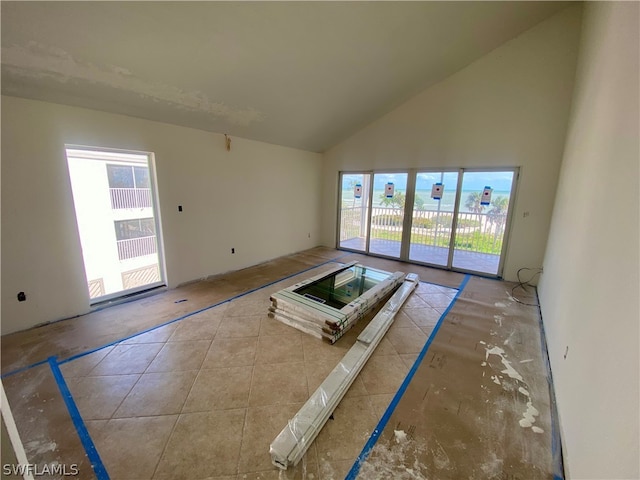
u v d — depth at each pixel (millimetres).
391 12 2684
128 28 2080
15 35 1895
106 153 3182
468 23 3172
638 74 1283
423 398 1901
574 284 1958
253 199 4797
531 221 3967
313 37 2719
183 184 3727
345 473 1396
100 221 3590
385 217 5676
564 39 3449
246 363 2236
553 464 1464
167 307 3201
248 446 1541
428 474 1397
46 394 1884
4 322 2527
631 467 868
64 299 2844
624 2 1605
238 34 2428
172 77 2719
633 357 966
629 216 1199
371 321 2844
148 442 1559
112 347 2416
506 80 3902
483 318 3061
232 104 3469
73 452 1496
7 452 706
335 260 5398
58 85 2418
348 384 1982
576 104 3037
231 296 3541
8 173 2410
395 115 5008
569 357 1776
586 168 2139
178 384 1999
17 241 2516
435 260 5145
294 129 4652
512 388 2012
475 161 4320
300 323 2754
